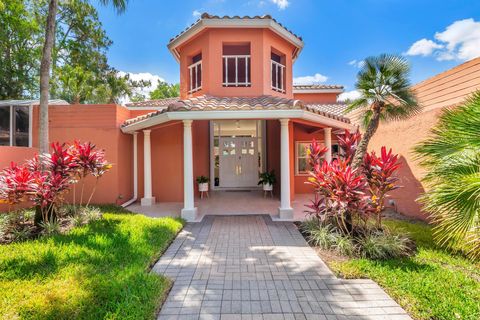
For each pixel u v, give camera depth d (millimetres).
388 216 7715
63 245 4867
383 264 4340
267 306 3250
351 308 3203
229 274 4113
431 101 6898
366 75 6109
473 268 4203
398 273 3988
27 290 3334
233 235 6137
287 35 10203
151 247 4938
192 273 4148
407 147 7832
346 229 5305
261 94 9539
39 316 2857
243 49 10453
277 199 10719
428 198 4664
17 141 9586
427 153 4594
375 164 5566
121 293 3268
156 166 10273
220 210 8797
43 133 6586
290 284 3787
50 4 6684
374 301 3344
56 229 5789
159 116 7492
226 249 5223
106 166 6656
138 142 10469
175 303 3305
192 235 6148
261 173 12156
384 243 4805
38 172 5984
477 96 4199
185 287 3701
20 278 3676
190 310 3162
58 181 5848
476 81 5695
